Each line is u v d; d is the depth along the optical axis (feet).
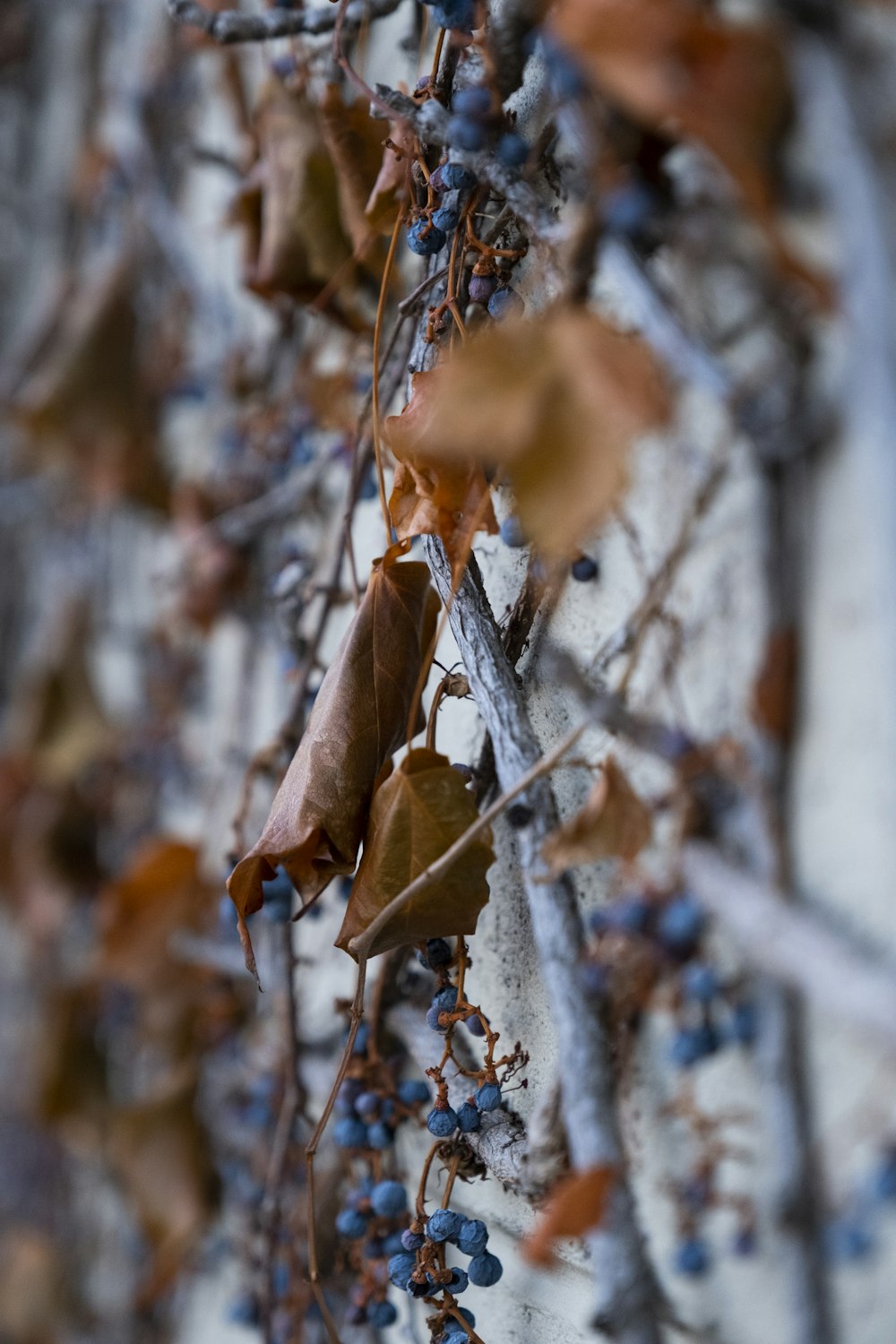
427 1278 2.20
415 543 2.48
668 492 2.19
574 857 2.09
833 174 1.87
